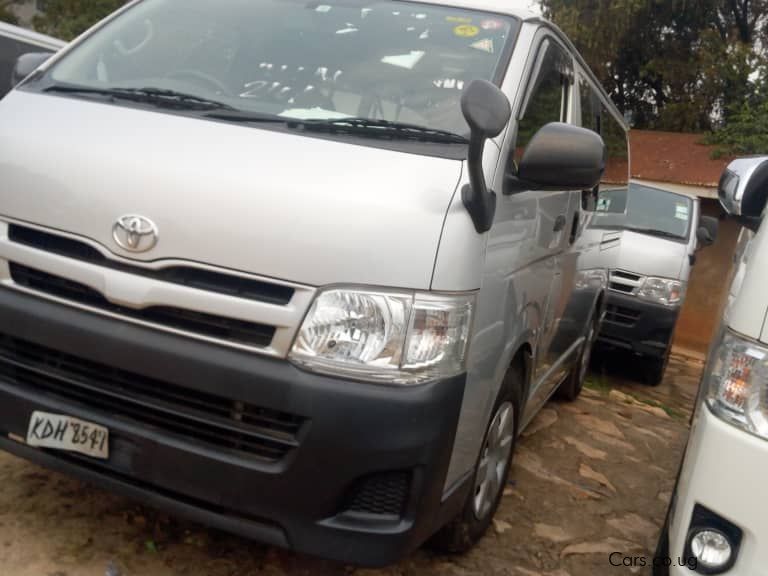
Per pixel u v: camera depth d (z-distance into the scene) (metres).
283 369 2.42
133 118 2.87
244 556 3.11
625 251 7.95
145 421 2.58
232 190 2.52
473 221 2.61
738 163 3.25
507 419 3.57
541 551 3.66
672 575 2.48
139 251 2.51
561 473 4.75
